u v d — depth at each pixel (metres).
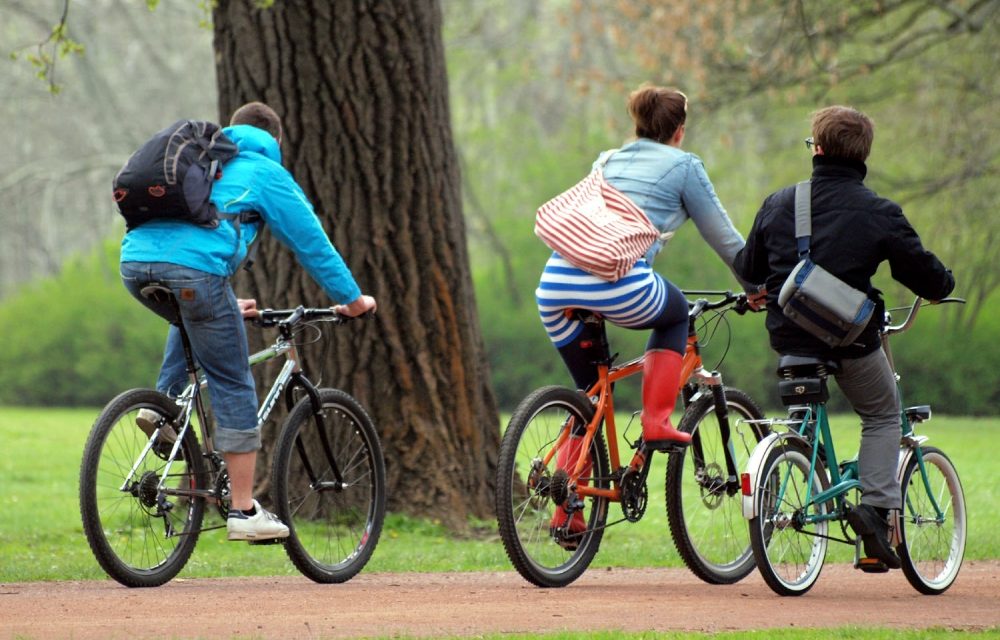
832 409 111.25
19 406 149.38
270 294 36.19
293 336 23.98
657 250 22.62
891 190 99.25
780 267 22.22
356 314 23.62
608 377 23.09
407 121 36.72
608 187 22.34
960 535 24.72
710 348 123.00
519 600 21.55
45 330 147.12
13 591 22.59
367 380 36.53
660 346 22.67
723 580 24.19
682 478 23.58
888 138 99.56
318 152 36.25
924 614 20.80
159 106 175.50
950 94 91.88
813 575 23.23
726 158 128.88
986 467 62.47
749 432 24.67
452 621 19.25
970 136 90.88
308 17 36.03
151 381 147.12
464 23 143.25
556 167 142.88
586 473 22.94
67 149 178.75
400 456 36.66
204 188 21.86
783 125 111.44
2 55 153.88
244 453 22.42
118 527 22.30
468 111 154.12
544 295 22.33
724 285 128.75
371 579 25.33
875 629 18.50
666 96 23.14
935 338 121.75
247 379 22.47
